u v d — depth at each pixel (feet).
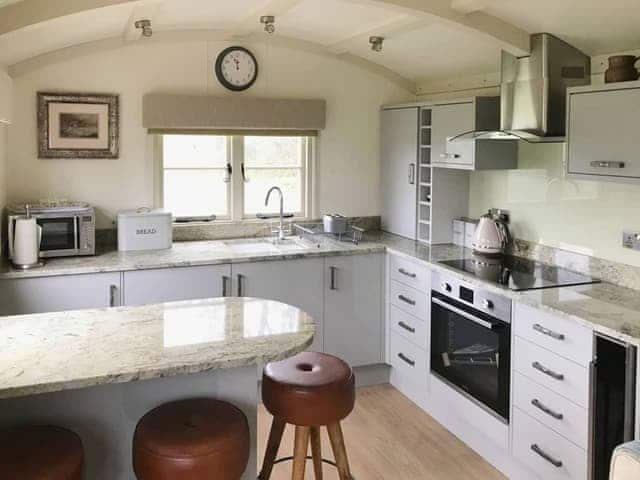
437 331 13.33
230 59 15.66
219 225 16.17
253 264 14.23
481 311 11.82
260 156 16.58
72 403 8.00
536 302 10.30
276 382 8.68
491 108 13.64
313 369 9.03
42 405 7.91
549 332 10.11
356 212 17.31
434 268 13.21
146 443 7.13
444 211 15.49
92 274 13.04
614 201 11.58
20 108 14.30
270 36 15.71
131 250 14.52
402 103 16.53
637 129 9.68
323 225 16.69
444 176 15.40
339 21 13.78
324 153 16.89
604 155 10.27
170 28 14.75
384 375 15.80
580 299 10.48
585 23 10.91
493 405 11.64
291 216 16.99
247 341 8.02
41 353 7.51
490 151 13.66
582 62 12.00
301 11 13.38
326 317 14.97
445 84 16.25
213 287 13.99
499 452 11.78
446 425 13.41
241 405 8.62
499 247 13.91
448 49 14.12
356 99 16.97
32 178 14.58
